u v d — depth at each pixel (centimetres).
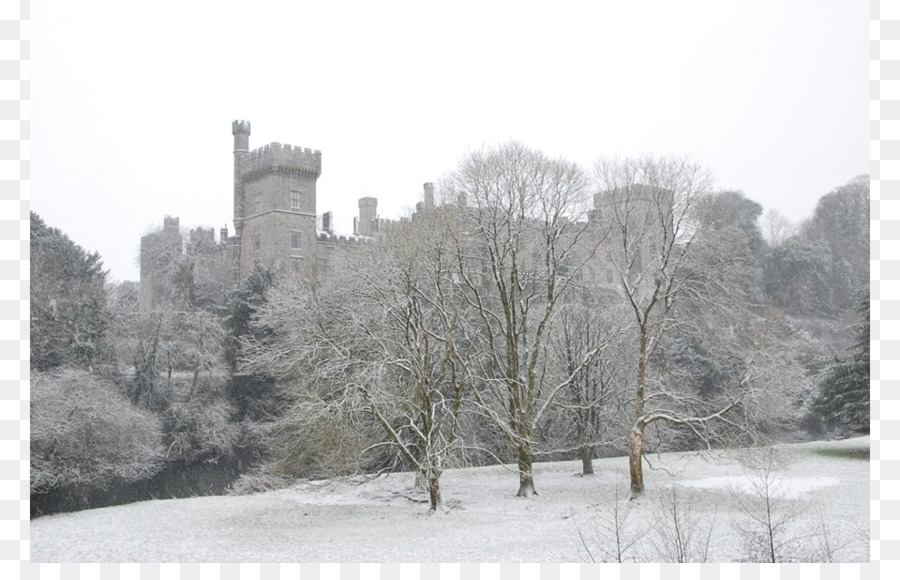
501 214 3259
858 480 3344
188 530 2666
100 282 6331
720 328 4719
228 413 5116
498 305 3897
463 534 2455
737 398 2997
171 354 5375
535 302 3991
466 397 3706
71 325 5056
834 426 5594
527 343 3862
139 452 4212
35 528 2791
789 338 5116
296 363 3375
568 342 3797
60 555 2280
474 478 3959
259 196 8012
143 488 4434
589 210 3481
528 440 3212
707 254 3988
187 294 6881
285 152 7844
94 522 2900
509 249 3253
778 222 8288
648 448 4394
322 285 4469
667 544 1950
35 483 3519
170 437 4803
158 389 5194
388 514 2948
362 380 2872
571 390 3828
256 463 4659
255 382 5200
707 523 2381
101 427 3944
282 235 7769
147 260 7988
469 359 3192
